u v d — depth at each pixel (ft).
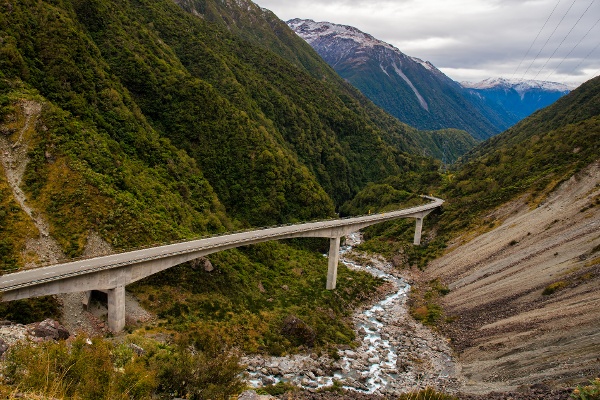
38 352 97.25
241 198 379.14
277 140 506.48
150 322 196.24
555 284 230.68
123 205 239.30
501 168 464.65
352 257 400.06
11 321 160.04
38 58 284.61
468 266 320.70
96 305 192.24
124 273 188.24
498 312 236.22
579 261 248.11
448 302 278.26
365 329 246.88
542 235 305.32
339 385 173.88
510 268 285.02
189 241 240.32
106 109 309.01
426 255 374.63
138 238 228.43
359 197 573.33
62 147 239.91
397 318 264.11
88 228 216.74
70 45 306.35
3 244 191.52
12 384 86.02
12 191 216.33
